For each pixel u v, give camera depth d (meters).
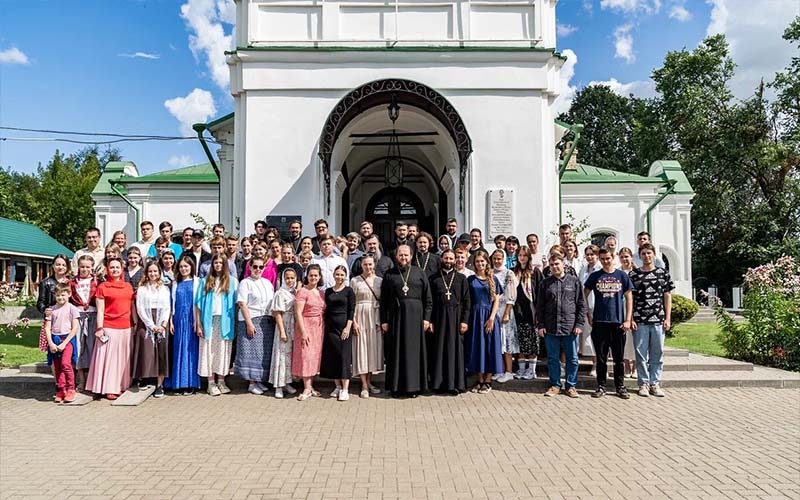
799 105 29.03
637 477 4.74
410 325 7.84
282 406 7.34
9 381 8.60
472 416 6.82
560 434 6.04
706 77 31.78
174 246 9.45
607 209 20.50
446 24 11.73
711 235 31.86
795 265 11.45
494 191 11.43
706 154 29.98
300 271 8.59
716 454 5.37
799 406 7.41
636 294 8.14
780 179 29.62
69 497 4.34
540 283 8.32
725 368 9.44
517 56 11.50
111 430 6.20
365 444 5.66
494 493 4.39
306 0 11.62
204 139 13.39
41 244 32.66
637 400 7.73
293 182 11.38
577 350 8.06
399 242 9.07
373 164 16.75
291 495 4.35
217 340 8.07
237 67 11.59
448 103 10.69
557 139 14.24
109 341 7.69
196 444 5.67
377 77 11.51
